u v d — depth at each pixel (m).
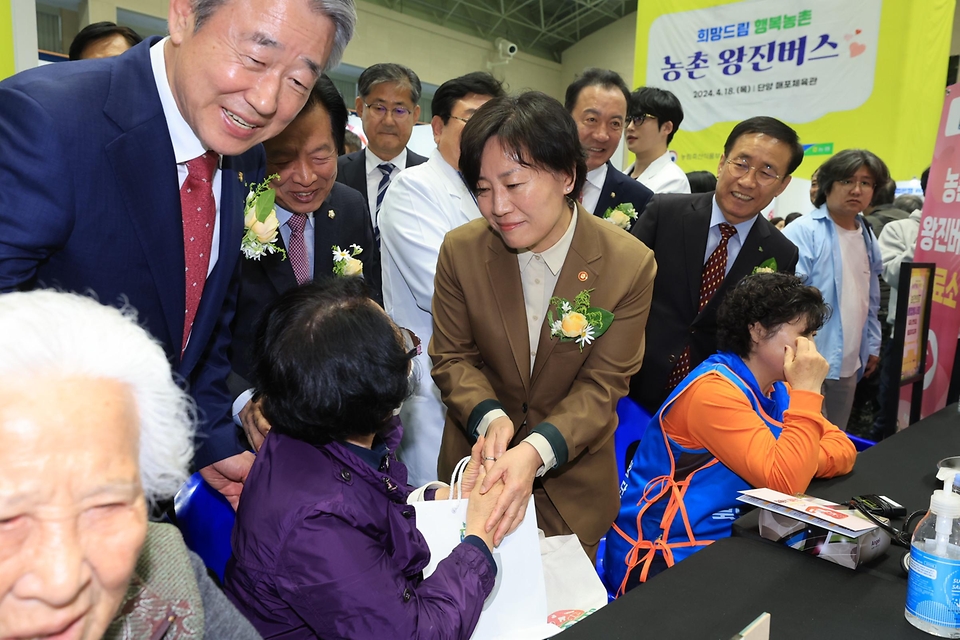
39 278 1.08
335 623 0.97
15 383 0.55
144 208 1.12
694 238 2.46
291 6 1.04
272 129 1.17
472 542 1.16
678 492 1.61
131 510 0.59
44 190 1.00
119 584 0.59
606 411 1.51
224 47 1.04
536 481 1.67
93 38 2.04
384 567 1.00
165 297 1.19
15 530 0.54
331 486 1.01
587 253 1.55
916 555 0.98
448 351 1.67
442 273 1.67
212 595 0.83
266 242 1.56
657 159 3.51
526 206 1.39
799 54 4.05
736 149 2.32
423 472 2.22
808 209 5.08
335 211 2.02
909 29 3.72
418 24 11.05
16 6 2.08
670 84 4.55
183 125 1.17
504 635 1.19
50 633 0.55
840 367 3.28
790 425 1.52
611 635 0.96
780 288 1.62
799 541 1.21
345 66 10.29
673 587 1.08
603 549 1.96
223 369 1.49
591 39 13.48
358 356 0.99
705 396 1.59
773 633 0.96
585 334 1.48
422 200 2.11
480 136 1.38
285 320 1.02
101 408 0.58
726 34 4.29
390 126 3.34
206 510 1.42
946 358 3.22
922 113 3.77
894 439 1.87
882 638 0.95
